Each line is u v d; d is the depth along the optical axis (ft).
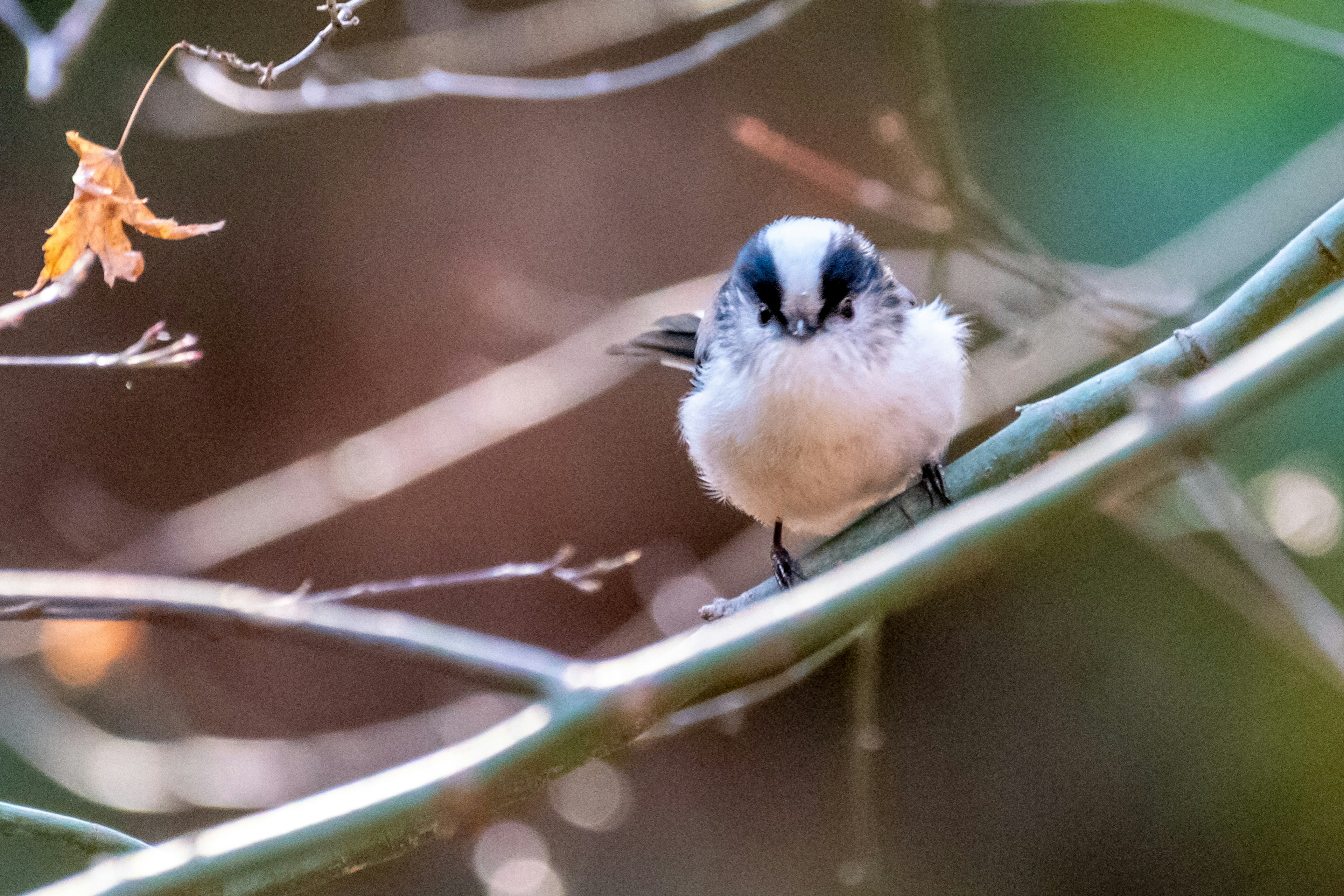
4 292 44.04
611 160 46.19
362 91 27.68
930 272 28.76
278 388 45.75
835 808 41.83
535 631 44.83
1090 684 40.91
